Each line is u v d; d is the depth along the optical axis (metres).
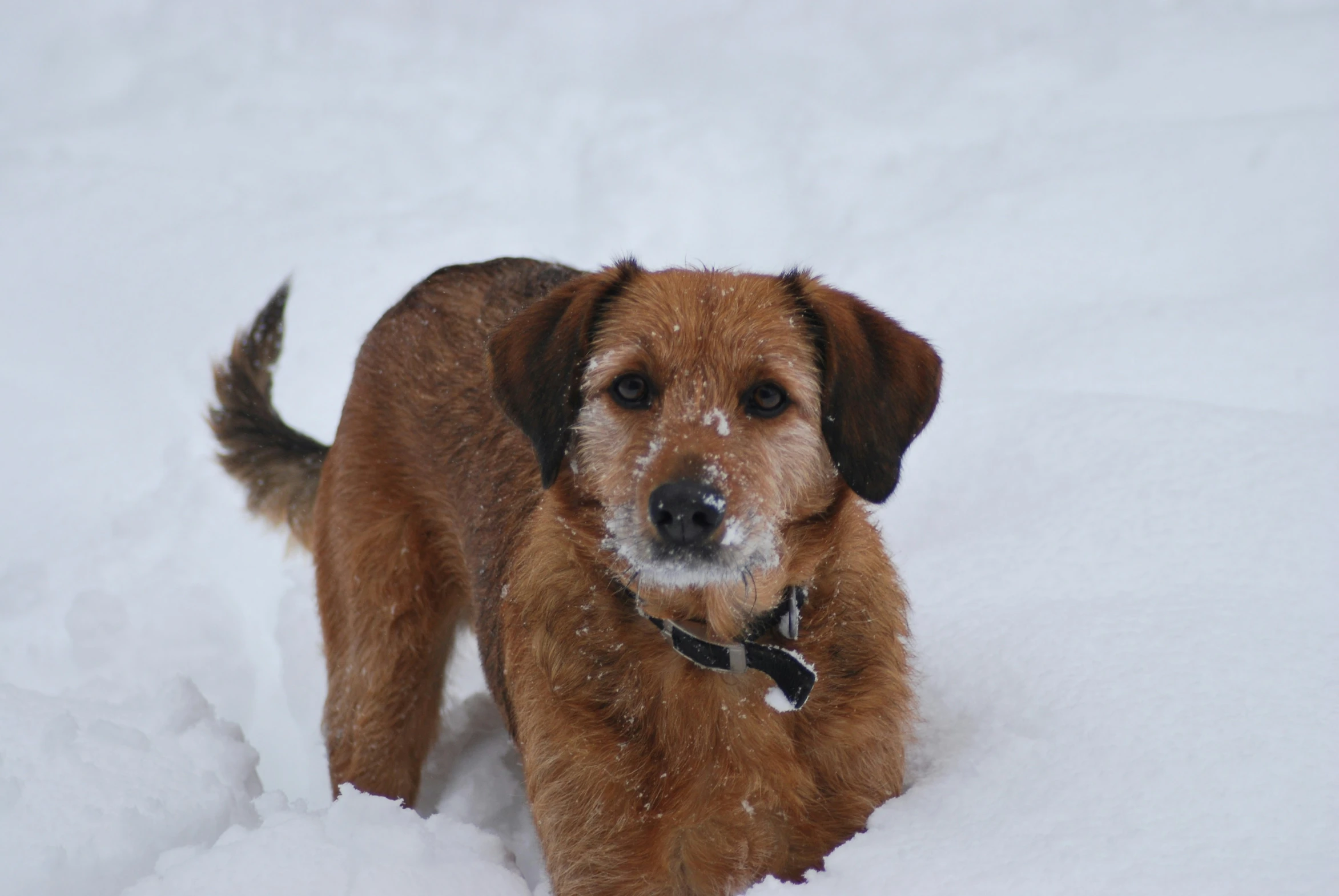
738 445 3.83
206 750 4.88
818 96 14.18
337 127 14.60
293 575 7.58
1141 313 8.28
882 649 4.14
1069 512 5.64
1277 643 4.23
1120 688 4.13
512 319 4.48
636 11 17.89
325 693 6.56
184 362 9.84
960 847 3.54
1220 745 3.68
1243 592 4.71
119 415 9.20
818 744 4.02
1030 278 9.27
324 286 10.70
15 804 4.29
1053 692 4.27
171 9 18.11
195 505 8.17
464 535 5.20
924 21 16.20
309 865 3.81
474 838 4.33
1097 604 4.82
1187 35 14.29
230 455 6.79
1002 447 6.45
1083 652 4.45
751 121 13.47
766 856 4.07
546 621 4.14
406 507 5.54
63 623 7.02
